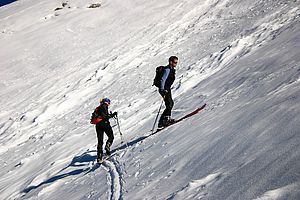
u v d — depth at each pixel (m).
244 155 3.37
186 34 25.38
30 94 24.41
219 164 3.58
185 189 3.34
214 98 8.88
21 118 19.97
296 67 6.78
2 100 24.91
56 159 10.98
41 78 27.69
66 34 37.84
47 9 49.50
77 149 11.26
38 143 15.35
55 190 7.41
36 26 43.72
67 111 18.98
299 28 13.20
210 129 5.34
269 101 4.95
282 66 8.00
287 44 10.98
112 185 5.50
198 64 15.64
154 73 19.16
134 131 10.25
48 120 18.59
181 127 6.91
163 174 4.45
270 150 3.07
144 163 5.70
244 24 20.70
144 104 13.82
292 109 3.80
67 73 26.55
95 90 20.69
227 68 12.72
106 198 4.94
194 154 4.46
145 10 38.53
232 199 2.56
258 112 4.58
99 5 45.50
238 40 15.95
